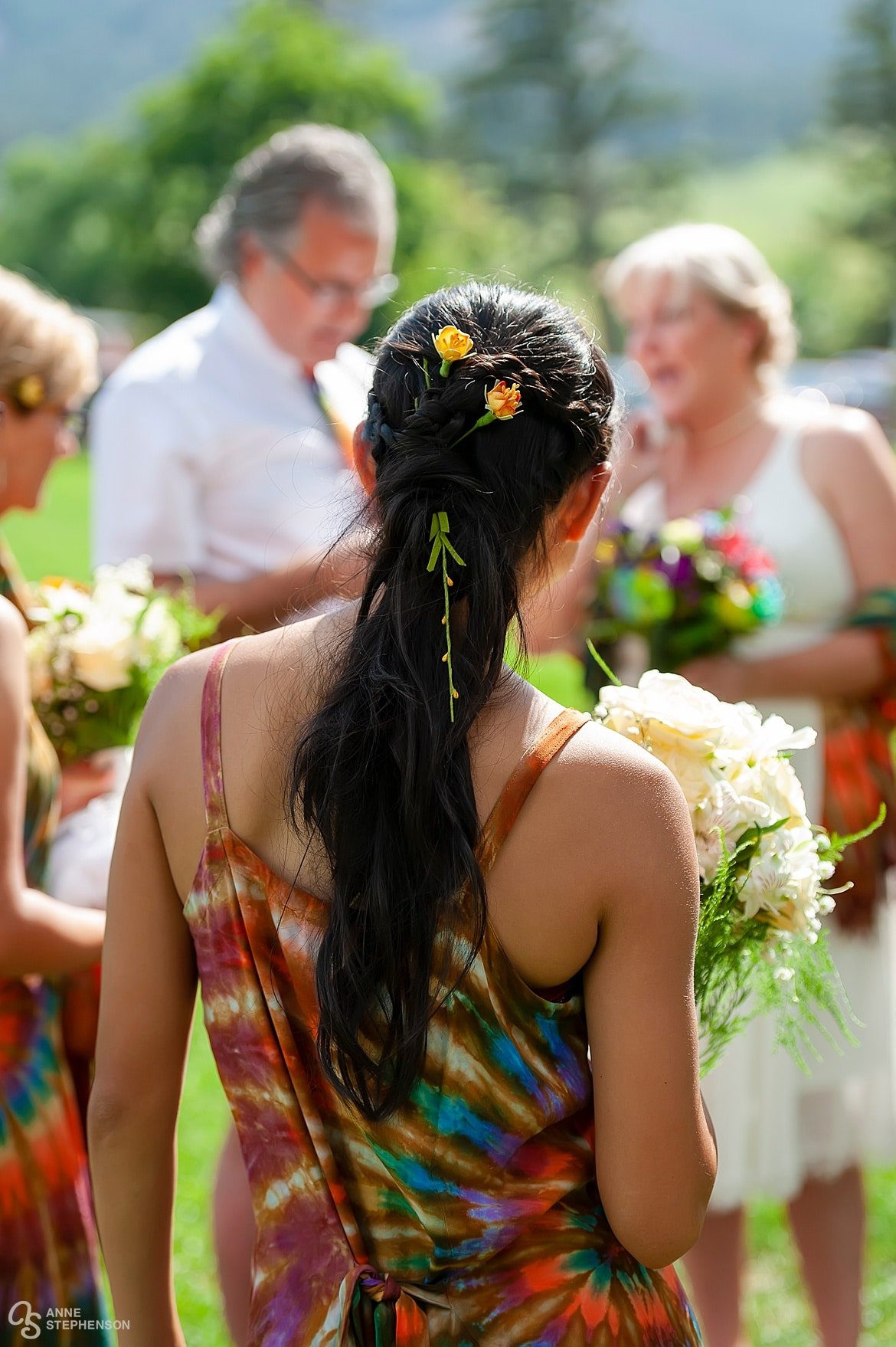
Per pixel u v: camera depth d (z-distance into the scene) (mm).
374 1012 1790
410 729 1739
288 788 1863
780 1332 4031
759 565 3840
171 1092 2064
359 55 80250
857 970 3787
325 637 1899
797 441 4051
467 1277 1847
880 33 89750
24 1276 2734
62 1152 2809
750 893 2045
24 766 2529
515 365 1826
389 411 1896
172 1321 2148
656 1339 1899
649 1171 1793
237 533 4266
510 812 1770
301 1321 1854
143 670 3127
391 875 1748
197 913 1920
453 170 98000
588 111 96000
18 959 2531
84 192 91562
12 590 3154
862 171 90125
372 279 4293
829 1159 3744
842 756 3920
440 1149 1821
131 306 76250
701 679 3879
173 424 4133
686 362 4078
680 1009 1797
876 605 3898
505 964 1783
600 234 95188
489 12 97938
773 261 98250
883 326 88875
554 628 4258
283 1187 1915
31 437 3160
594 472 1925
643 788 1782
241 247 4219
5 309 3098
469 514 1786
